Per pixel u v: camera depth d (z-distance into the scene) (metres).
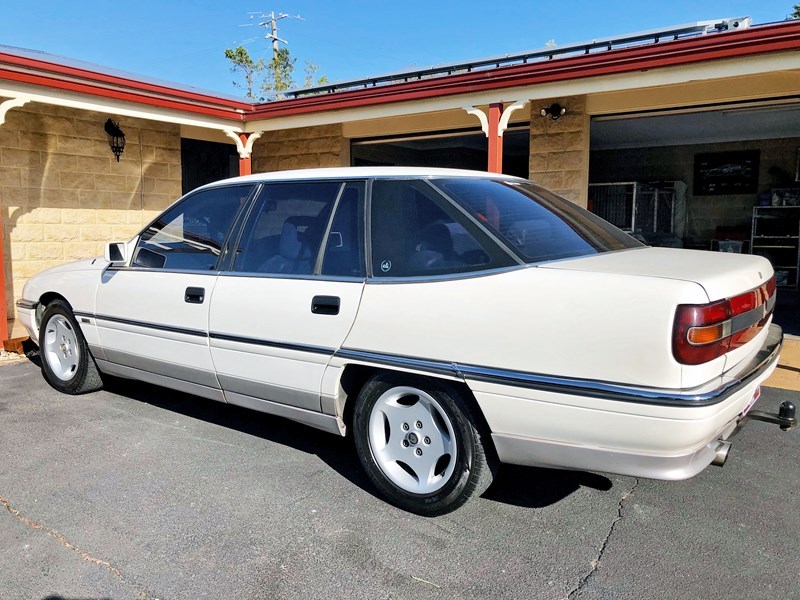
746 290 2.70
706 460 2.62
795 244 11.75
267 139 11.39
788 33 5.55
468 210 3.08
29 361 6.24
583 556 2.76
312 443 4.05
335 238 3.40
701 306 2.40
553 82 6.77
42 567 2.67
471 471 2.92
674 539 2.90
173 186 10.33
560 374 2.59
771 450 3.89
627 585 2.55
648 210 12.59
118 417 4.52
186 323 3.90
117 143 9.47
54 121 8.80
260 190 3.85
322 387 3.29
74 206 9.11
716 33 5.85
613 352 2.48
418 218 3.18
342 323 3.20
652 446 2.45
